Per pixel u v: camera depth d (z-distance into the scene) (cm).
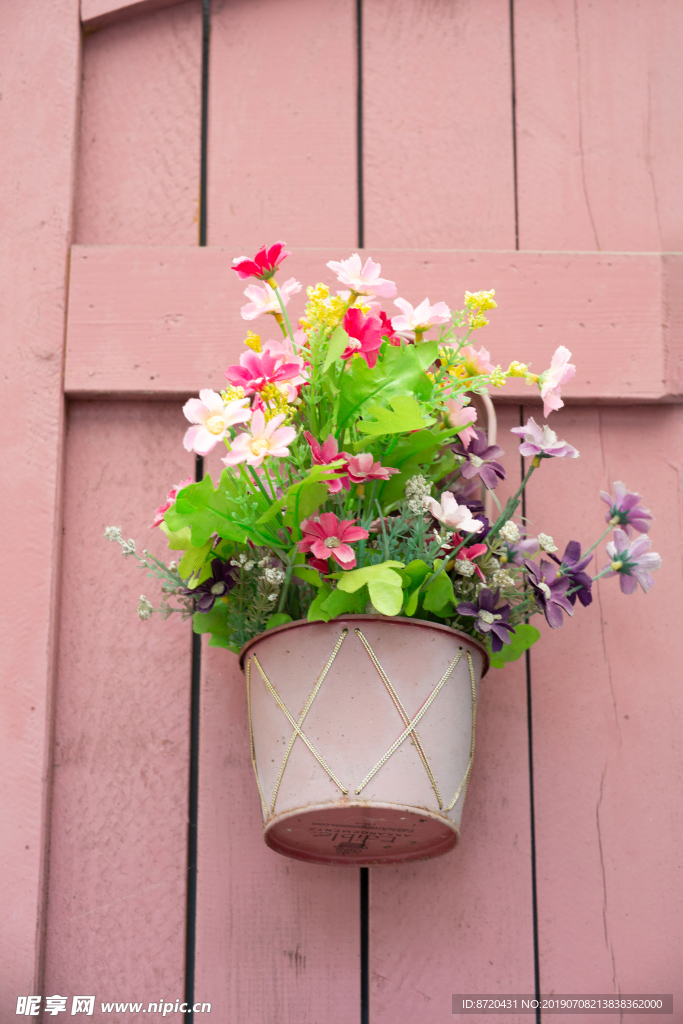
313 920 119
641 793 125
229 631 114
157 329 135
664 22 150
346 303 112
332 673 102
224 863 121
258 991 117
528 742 126
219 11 150
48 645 125
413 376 112
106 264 137
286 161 145
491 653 117
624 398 135
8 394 133
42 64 145
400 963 118
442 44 150
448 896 121
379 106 147
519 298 138
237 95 147
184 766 124
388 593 96
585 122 147
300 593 112
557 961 119
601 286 139
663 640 130
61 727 125
